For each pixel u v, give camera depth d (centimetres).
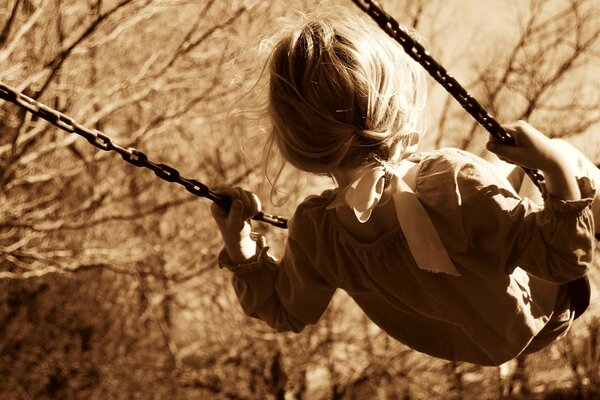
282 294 200
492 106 1105
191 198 977
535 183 180
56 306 1171
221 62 820
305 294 194
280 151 177
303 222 189
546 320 181
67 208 883
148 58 834
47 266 822
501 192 167
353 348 1164
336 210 183
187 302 1151
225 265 204
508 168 200
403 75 171
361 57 167
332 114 167
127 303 1151
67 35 742
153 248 917
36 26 723
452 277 173
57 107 749
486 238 166
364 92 166
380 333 1146
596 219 186
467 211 166
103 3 735
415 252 165
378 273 177
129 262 897
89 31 649
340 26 171
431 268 164
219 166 982
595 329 1061
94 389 1180
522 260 165
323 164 171
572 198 160
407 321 193
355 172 174
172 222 1028
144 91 761
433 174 171
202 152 984
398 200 168
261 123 182
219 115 880
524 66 1093
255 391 1169
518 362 1109
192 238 1045
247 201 196
